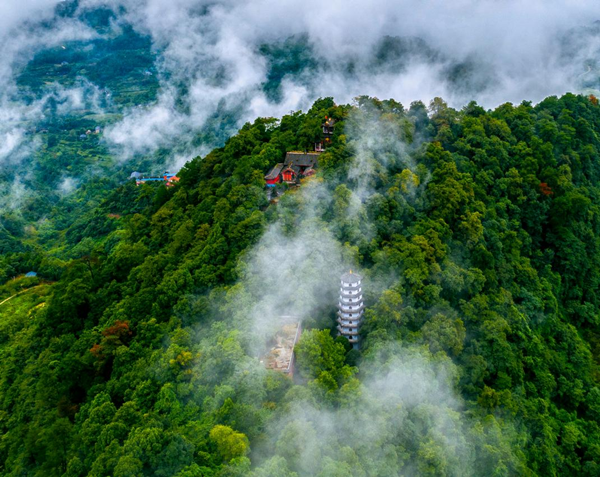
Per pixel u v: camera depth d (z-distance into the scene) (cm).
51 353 14650
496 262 16138
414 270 13525
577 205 18975
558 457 12519
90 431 10900
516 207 18400
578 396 14262
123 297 15712
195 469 8962
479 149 19362
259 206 16825
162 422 10419
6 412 13725
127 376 12138
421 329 12594
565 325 16438
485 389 12106
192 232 16888
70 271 17800
